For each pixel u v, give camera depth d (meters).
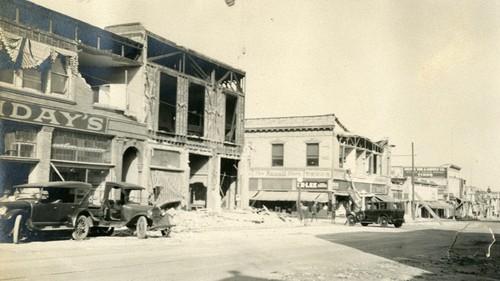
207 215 30.92
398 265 14.22
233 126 40.50
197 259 12.97
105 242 16.33
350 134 53.66
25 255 12.21
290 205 52.16
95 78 29.92
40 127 22.09
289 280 10.52
